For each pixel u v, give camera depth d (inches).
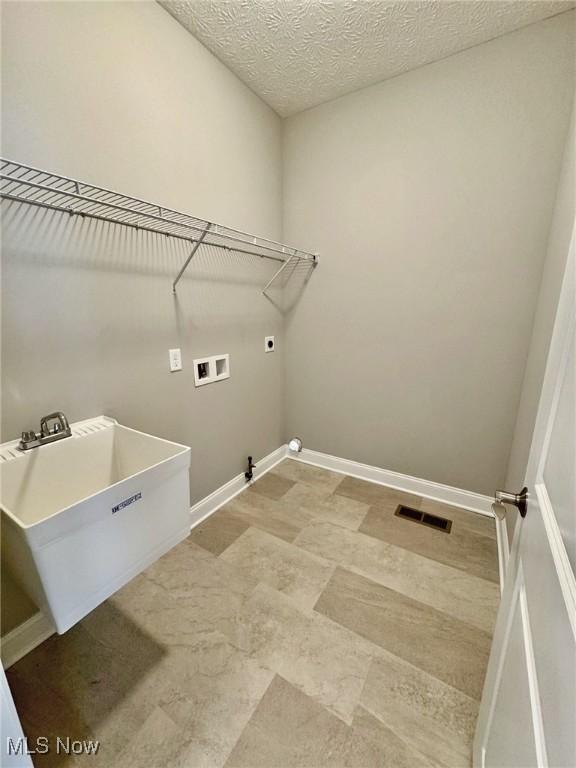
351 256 84.4
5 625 45.0
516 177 63.7
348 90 75.7
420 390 82.2
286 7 54.5
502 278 68.4
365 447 93.5
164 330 62.8
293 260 93.0
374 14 55.7
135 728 38.9
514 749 21.9
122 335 55.5
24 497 41.8
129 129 52.1
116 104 50.0
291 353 100.3
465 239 70.4
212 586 58.4
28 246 42.6
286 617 52.8
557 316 25.8
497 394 73.3
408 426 85.7
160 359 62.8
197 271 68.1
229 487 85.0
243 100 73.7
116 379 55.4
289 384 103.0
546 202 61.9
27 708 40.8
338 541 69.7
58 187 44.3
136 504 35.9
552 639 17.8
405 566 63.1
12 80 39.1
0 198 39.3
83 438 47.8
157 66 55.1
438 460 83.3
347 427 95.3
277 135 86.1
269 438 100.0
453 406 78.9
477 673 44.9
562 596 16.9
